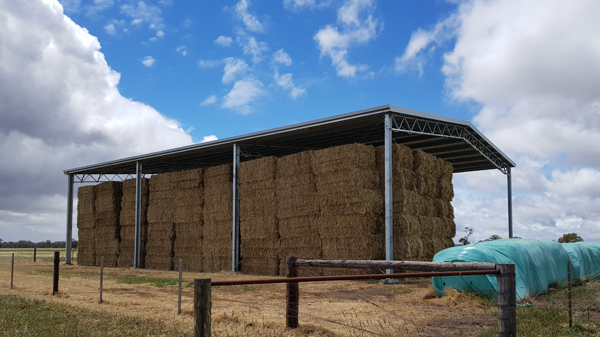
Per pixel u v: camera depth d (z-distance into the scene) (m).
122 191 31.59
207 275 22.53
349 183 19.11
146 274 23.41
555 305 11.16
